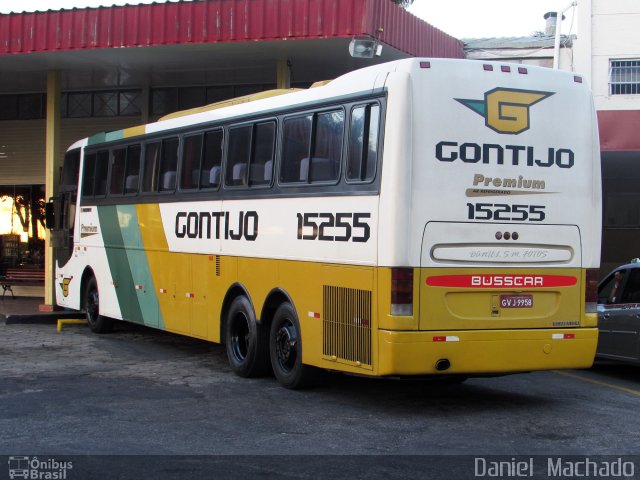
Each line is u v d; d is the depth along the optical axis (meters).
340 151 8.20
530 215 7.93
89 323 14.61
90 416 7.82
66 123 19.81
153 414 7.93
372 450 6.63
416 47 14.86
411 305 7.39
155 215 12.07
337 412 8.07
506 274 7.80
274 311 9.54
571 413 8.15
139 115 19.25
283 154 9.15
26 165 20.25
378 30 13.41
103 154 14.01
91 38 14.55
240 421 7.65
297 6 13.48
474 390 9.39
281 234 9.06
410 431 7.29
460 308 7.61
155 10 14.20
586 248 8.23
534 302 7.94
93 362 11.22
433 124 7.57
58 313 16.47
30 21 14.97
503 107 7.87
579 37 17.31
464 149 7.67
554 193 8.05
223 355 11.93
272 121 9.43
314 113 8.68
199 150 11.00
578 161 8.21
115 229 13.41
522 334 7.79
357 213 7.85
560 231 8.08
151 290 12.20
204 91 18.80
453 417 7.92
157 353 12.12
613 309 10.40
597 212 8.30
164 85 18.91
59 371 10.45
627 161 17.02
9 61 16.14
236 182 10.05
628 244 18.59
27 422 7.58
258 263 9.51
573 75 8.30
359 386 9.48
